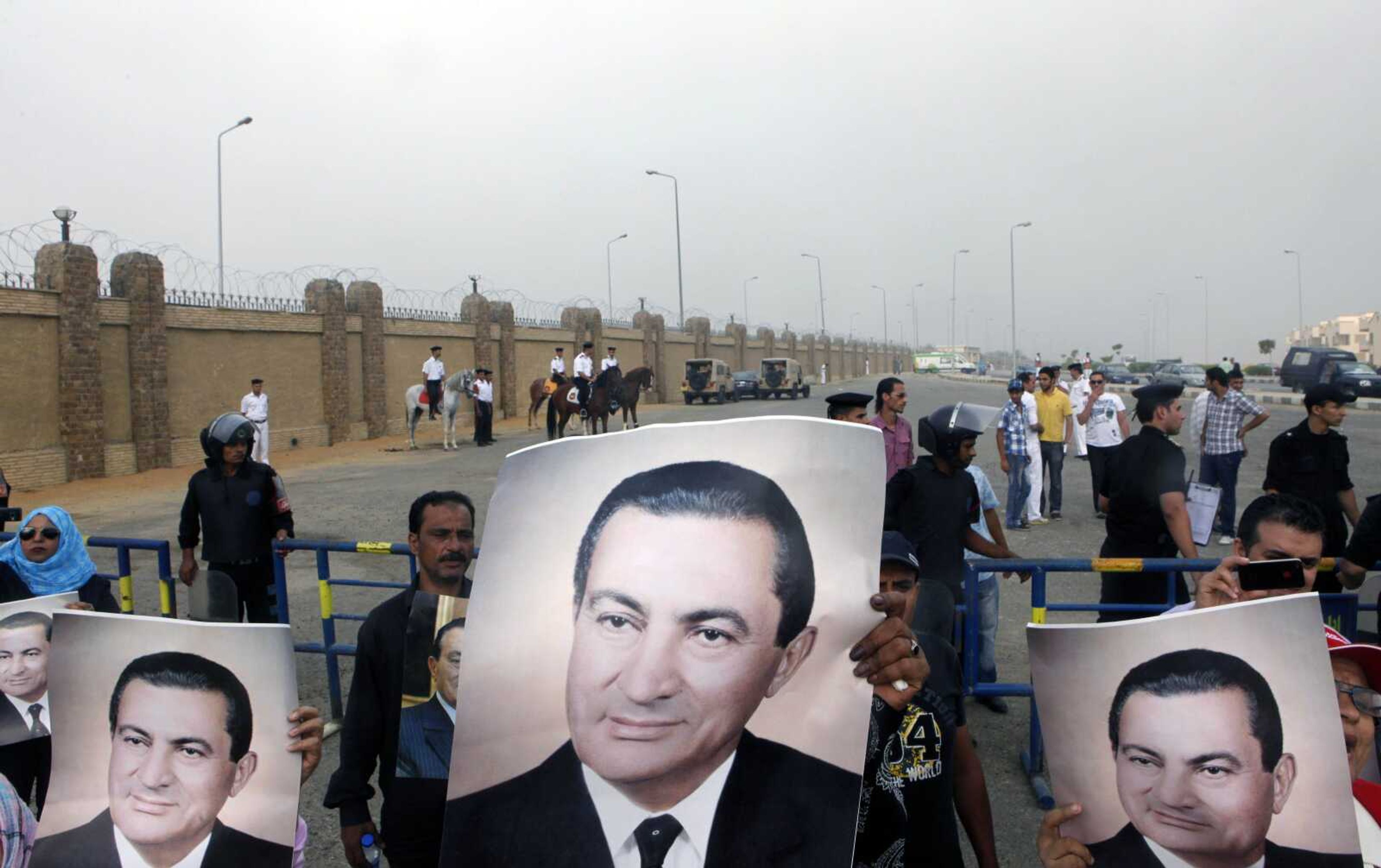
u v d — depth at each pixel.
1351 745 2.13
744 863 1.59
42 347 17.73
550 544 1.66
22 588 3.67
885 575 2.50
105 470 18.86
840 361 94.12
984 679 5.51
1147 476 5.24
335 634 6.96
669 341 50.53
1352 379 36.16
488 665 1.64
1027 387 11.50
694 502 1.65
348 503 14.35
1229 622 1.82
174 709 2.10
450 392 23.98
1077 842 1.87
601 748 1.61
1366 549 4.12
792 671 1.65
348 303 27.22
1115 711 1.85
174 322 20.75
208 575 3.05
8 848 2.32
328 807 2.71
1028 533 10.71
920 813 2.16
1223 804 1.79
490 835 1.62
